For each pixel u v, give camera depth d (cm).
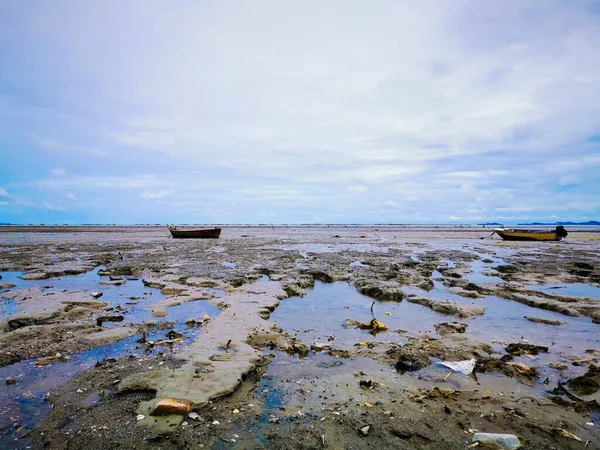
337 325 891
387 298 1172
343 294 1255
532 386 555
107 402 491
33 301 1046
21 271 1708
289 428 434
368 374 600
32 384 548
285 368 623
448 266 1902
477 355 682
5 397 507
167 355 662
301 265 1891
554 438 414
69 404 486
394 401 502
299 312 1012
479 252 2761
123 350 697
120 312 980
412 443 404
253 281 1427
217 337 754
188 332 814
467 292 1217
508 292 1229
